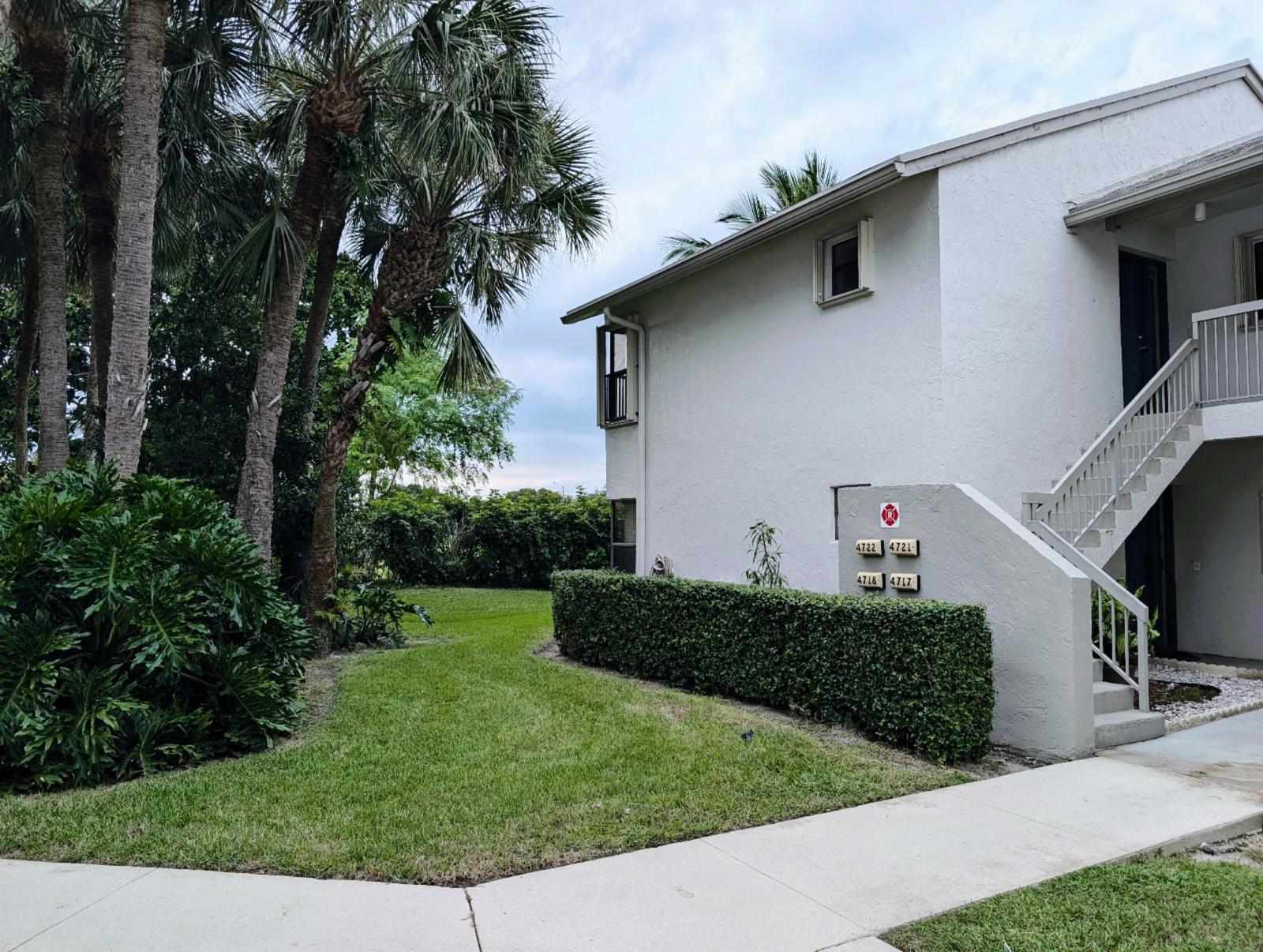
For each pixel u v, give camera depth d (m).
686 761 5.75
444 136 10.48
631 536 14.60
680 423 12.84
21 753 5.35
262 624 6.76
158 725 5.83
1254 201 9.27
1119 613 7.94
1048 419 9.12
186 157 12.84
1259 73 11.59
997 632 6.42
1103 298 9.71
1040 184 9.27
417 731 6.68
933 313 8.56
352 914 3.56
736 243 10.62
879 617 6.27
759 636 7.42
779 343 10.85
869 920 3.51
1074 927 3.46
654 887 3.83
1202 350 8.99
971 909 3.61
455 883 3.90
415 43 10.34
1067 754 5.95
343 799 5.03
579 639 10.24
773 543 10.84
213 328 14.25
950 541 6.76
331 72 11.20
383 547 22.55
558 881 3.90
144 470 15.23
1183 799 5.06
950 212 8.58
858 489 7.64
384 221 14.94
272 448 11.52
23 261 15.77
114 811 4.86
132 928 3.44
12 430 22.19
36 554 5.91
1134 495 8.25
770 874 3.98
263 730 6.32
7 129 11.80
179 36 11.67
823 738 6.39
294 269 11.60
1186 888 3.83
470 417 30.53
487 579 23.91
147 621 5.93
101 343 13.31
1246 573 9.91
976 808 4.91
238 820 4.69
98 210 13.06
